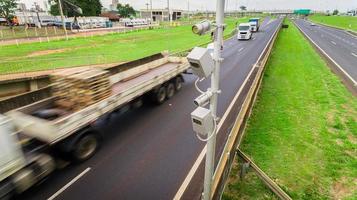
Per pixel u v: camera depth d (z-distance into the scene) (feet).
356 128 33.19
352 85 53.88
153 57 58.44
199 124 14.08
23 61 78.48
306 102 43.75
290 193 21.86
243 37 137.90
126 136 33.01
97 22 240.53
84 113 26.89
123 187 23.52
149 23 284.41
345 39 147.54
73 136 26.37
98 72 31.65
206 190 17.38
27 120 24.35
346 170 24.85
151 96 42.39
